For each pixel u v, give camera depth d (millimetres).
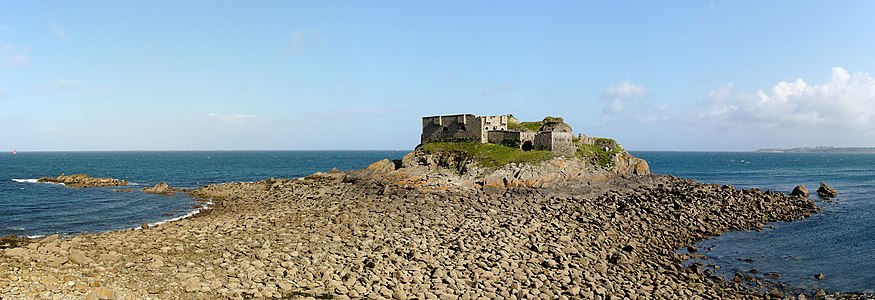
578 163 82125
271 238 42062
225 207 69250
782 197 78375
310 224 47969
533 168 75125
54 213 67938
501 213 57188
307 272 33688
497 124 89875
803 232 57156
